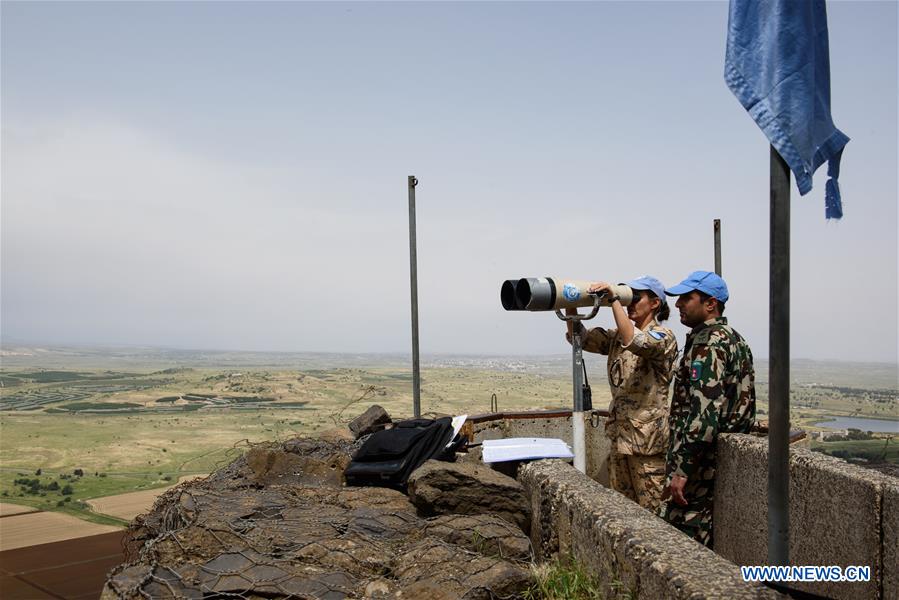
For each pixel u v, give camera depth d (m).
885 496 2.80
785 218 2.40
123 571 3.22
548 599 2.98
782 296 2.40
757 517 3.49
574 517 3.32
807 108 2.43
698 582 2.16
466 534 3.71
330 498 4.48
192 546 3.52
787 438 2.40
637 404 4.59
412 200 7.04
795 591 2.07
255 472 5.10
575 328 4.77
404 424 5.33
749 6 2.57
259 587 3.08
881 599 2.81
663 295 4.71
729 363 3.80
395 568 3.36
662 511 3.99
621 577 2.69
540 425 7.30
